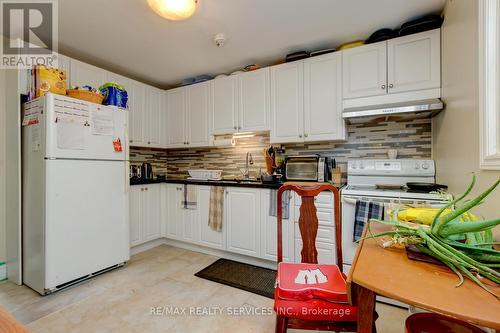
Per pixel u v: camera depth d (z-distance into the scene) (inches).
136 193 108.6
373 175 88.6
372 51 84.3
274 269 93.4
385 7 71.1
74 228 77.1
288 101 99.1
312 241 50.3
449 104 66.4
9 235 81.7
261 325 60.4
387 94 82.0
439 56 74.7
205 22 77.7
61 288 75.8
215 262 99.8
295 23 78.9
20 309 65.6
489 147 43.1
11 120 80.5
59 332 57.1
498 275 24.4
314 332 58.0
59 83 78.0
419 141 89.1
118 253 90.7
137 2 67.6
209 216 106.7
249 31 83.4
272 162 106.7
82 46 92.7
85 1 66.9
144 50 96.4
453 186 63.2
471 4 50.5
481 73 44.8
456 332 29.6
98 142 83.8
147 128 123.2
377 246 35.4
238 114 110.7
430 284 24.6
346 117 84.4
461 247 28.6
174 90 130.5
